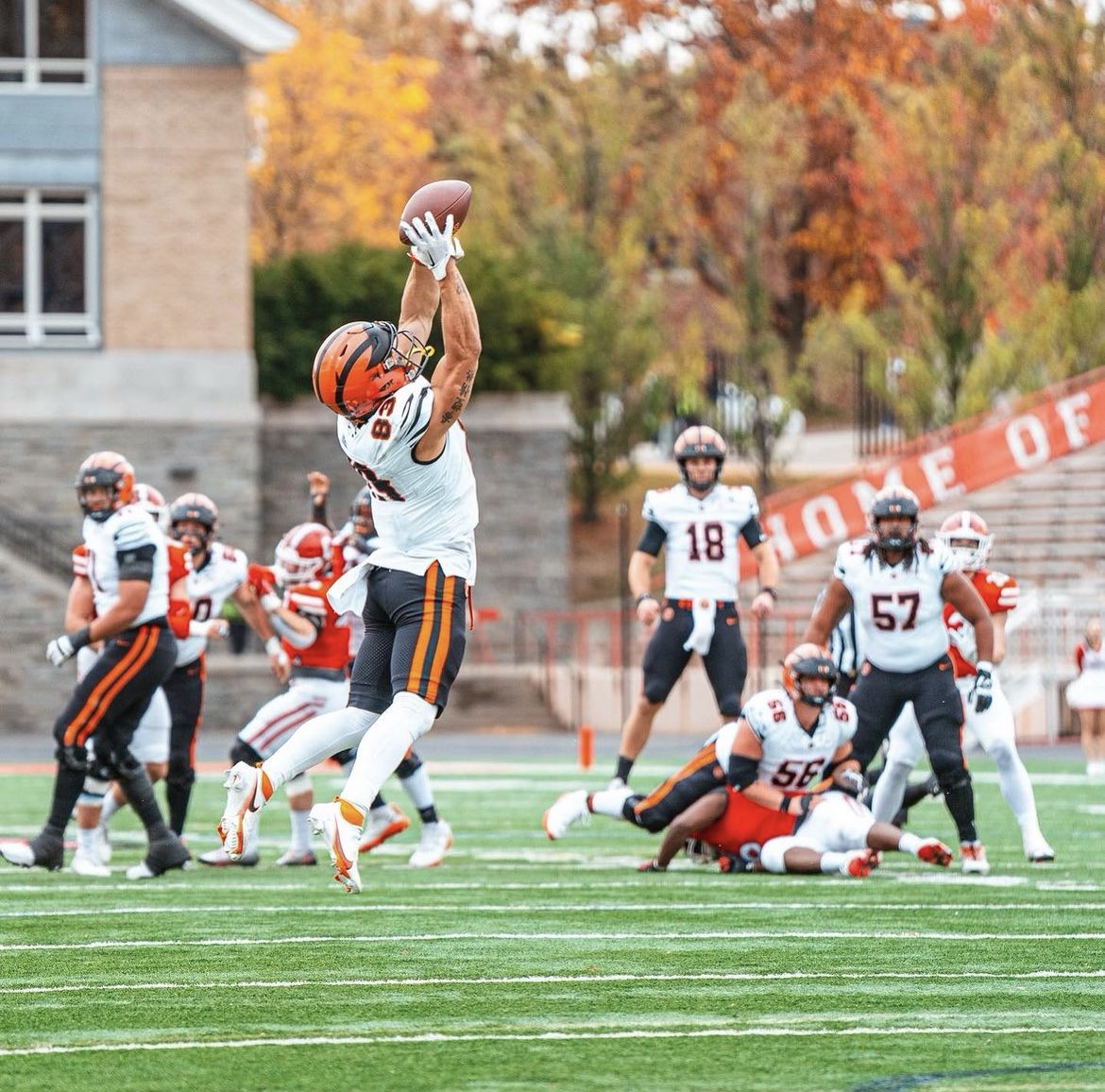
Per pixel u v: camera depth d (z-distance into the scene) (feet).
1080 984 67.51
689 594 127.03
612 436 391.45
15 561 296.51
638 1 452.76
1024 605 262.26
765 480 374.02
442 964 71.72
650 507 127.13
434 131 475.72
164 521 117.19
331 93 446.19
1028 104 343.67
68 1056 55.52
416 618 71.61
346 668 114.21
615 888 98.12
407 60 490.49
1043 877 102.99
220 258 315.58
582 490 394.93
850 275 422.41
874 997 65.05
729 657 126.93
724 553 127.24
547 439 351.05
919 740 108.68
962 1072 53.36
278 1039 57.98
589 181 400.67
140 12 313.12
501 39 483.51
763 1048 56.75
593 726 286.46
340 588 72.38
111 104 313.12
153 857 104.78
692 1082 52.24
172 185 314.35
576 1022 60.59
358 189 450.71
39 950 75.51
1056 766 204.85
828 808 103.24
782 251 408.67
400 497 71.72
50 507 313.53
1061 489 311.27
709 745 106.73
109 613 101.50
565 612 347.56
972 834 103.86
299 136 445.78
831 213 418.72
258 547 316.81
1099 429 314.76
